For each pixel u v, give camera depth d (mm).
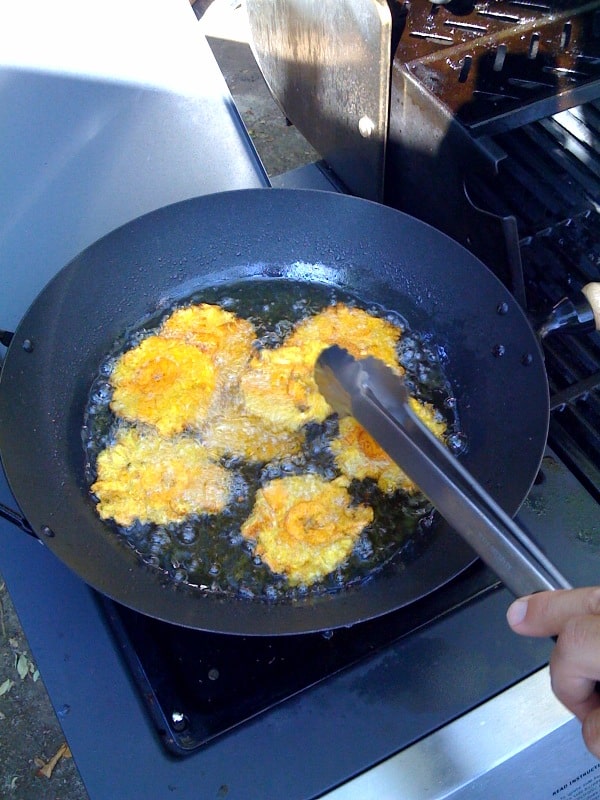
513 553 304
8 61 585
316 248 582
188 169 603
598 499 491
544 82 556
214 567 470
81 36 599
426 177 589
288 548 471
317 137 700
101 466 500
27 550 459
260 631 394
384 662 429
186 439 516
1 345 532
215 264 587
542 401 454
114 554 471
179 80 611
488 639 433
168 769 400
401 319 565
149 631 445
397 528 483
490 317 512
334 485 496
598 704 282
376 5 499
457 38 584
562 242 560
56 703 417
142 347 543
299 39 632
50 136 587
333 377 368
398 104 579
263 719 414
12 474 430
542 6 608
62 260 570
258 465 508
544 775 450
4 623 822
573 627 261
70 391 521
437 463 345
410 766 403
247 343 562
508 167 599
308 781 398
